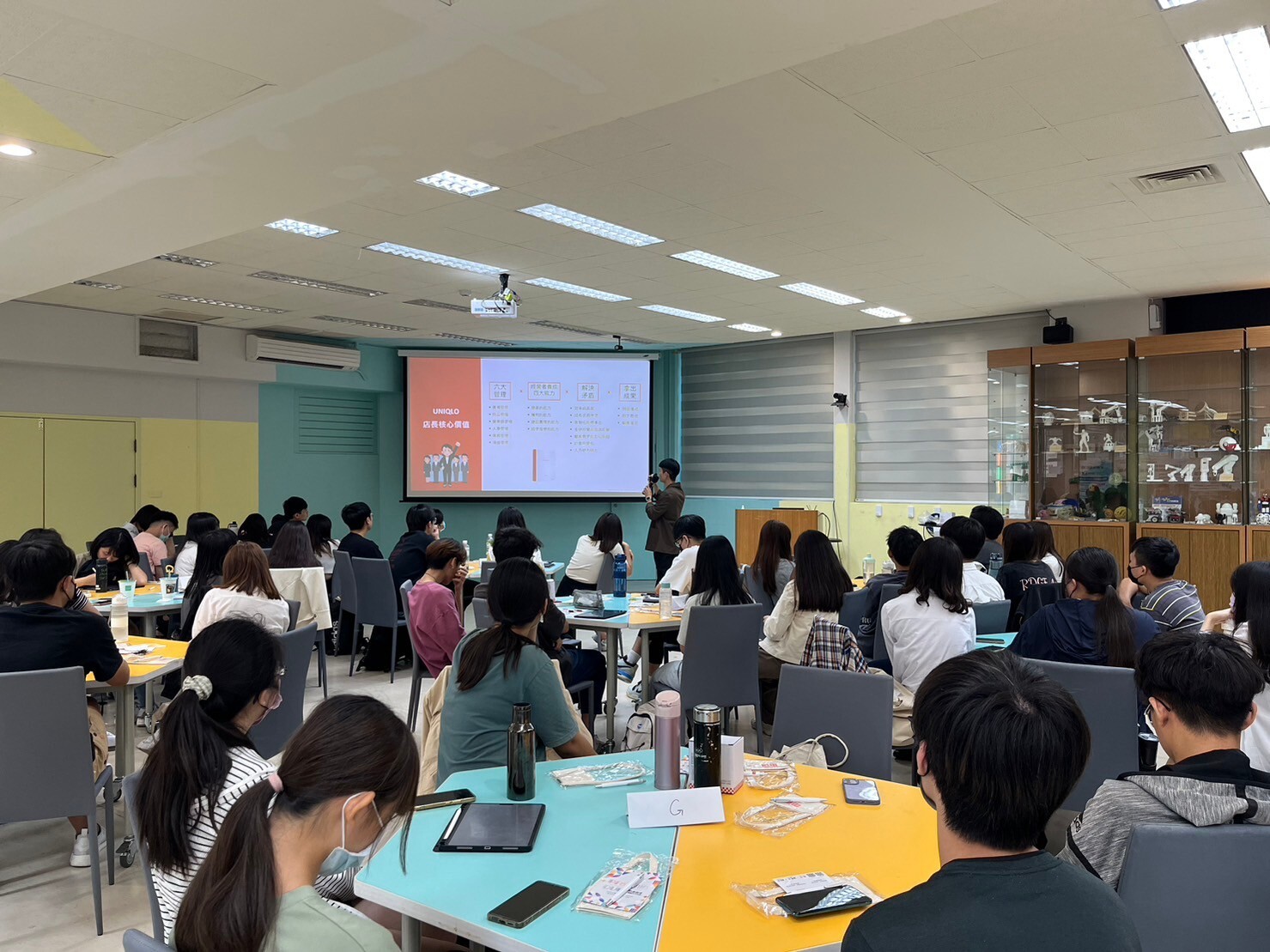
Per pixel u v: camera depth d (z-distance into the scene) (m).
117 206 4.46
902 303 8.51
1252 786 1.52
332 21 2.75
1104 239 6.10
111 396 9.01
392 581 6.18
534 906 1.55
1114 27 3.25
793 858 1.77
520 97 3.26
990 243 6.22
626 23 2.75
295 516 7.43
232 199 4.38
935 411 9.72
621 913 1.53
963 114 4.00
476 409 11.15
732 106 3.92
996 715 1.03
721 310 8.88
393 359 11.45
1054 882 1.02
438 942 1.97
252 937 1.11
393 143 3.71
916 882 1.66
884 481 10.14
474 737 2.46
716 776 2.10
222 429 9.92
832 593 4.13
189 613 4.75
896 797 2.14
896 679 3.70
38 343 8.26
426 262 6.78
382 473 11.52
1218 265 6.89
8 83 3.17
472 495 11.15
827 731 2.68
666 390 12.09
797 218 5.61
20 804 2.78
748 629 4.20
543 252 6.48
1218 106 3.94
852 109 3.95
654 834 1.90
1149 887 1.48
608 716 4.55
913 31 3.27
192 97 3.28
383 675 6.49
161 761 1.53
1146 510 7.86
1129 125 4.14
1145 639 3.46
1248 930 1.47
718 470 11.66
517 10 2.68
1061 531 8.13
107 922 2.92
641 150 4.44
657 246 6.30
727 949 1.42
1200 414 7.59
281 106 3.37
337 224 5.73
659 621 4.60
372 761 1.22
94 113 3.43
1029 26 3.24
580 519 11.80
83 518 8.80
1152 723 1.73
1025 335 9.08
